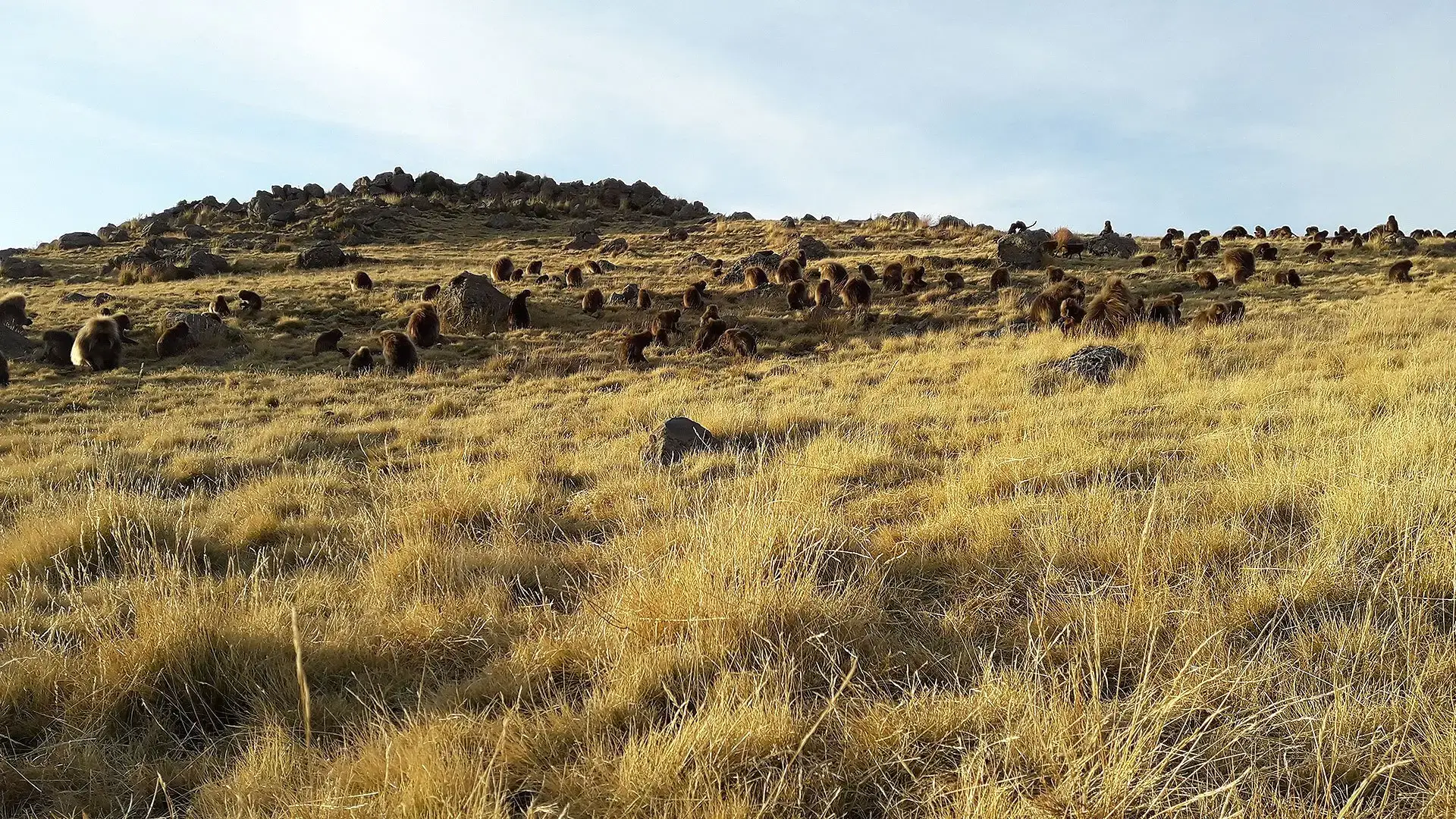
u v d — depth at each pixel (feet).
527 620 12.17
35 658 10.93
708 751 7.76
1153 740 7.38
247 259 143.23
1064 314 58.34
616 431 33.71
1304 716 7.75
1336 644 9.43
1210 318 52.19
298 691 10.11
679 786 7.36
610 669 9.96
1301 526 13.73
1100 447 20.30
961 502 16.53
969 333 65.98
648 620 11.00
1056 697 8.16
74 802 8.43
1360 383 26.30
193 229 196.44
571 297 92.89
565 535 18.49
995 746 7.80
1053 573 12.32
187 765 9.05
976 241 135.44
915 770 7.78
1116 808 6.64
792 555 12.59
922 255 115.55
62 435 39.32
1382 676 8.73
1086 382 34.58
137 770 8.91
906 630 11.19
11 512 22.49
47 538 16.90
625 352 63.05
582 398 47.88
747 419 31.48
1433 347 32.94
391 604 13.16
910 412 30.63
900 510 17.34
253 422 44.14
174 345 71.41
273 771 8.31
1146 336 46.21
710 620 10.37
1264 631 10.18
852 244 142.51
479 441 34.60
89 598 14.05
